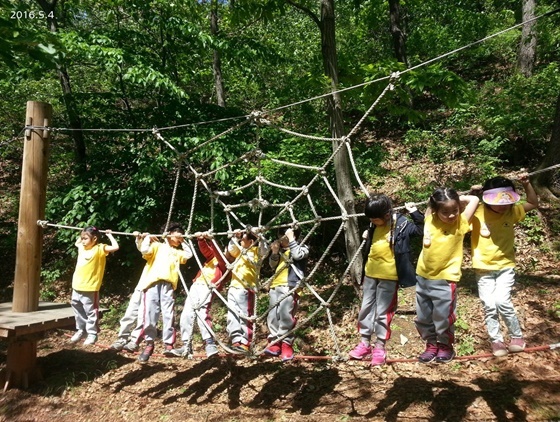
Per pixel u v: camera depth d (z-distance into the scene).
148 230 8.77
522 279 7.27
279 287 5.08
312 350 6.46
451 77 6.51
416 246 8.69
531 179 9.41
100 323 8.01
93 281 5.83
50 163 12.73
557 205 8.84
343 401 5.29
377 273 4.26
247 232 4.87
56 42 4.19
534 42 13.41
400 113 7.48
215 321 7.54
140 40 9.39
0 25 3.88
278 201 8.39
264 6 7.49
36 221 6.25
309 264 9.07
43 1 9.52
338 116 6.87
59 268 9.55
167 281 5.43
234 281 5.25
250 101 15.08
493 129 10.99
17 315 5.98
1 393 6.09
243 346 4.98
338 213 8.93
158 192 9.05
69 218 8.24
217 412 5.40
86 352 7.20
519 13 14.16
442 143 11.81
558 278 7.13
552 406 4.72
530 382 5.12
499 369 5.44
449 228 3.93
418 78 6.59
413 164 11.52
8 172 13.65
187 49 9.90
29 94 12.75
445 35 15.74
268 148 9.13
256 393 5.68
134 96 9.55
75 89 13.15
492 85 13.08
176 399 5.74
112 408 5.69
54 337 7.81
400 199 9.85
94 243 5.93
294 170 8.32
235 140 8.46
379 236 4.31
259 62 13.58
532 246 8.16
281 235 5.68
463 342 6.01
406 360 4.47
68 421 5.51
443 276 3.92
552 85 10.93
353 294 7.71
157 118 8.88
